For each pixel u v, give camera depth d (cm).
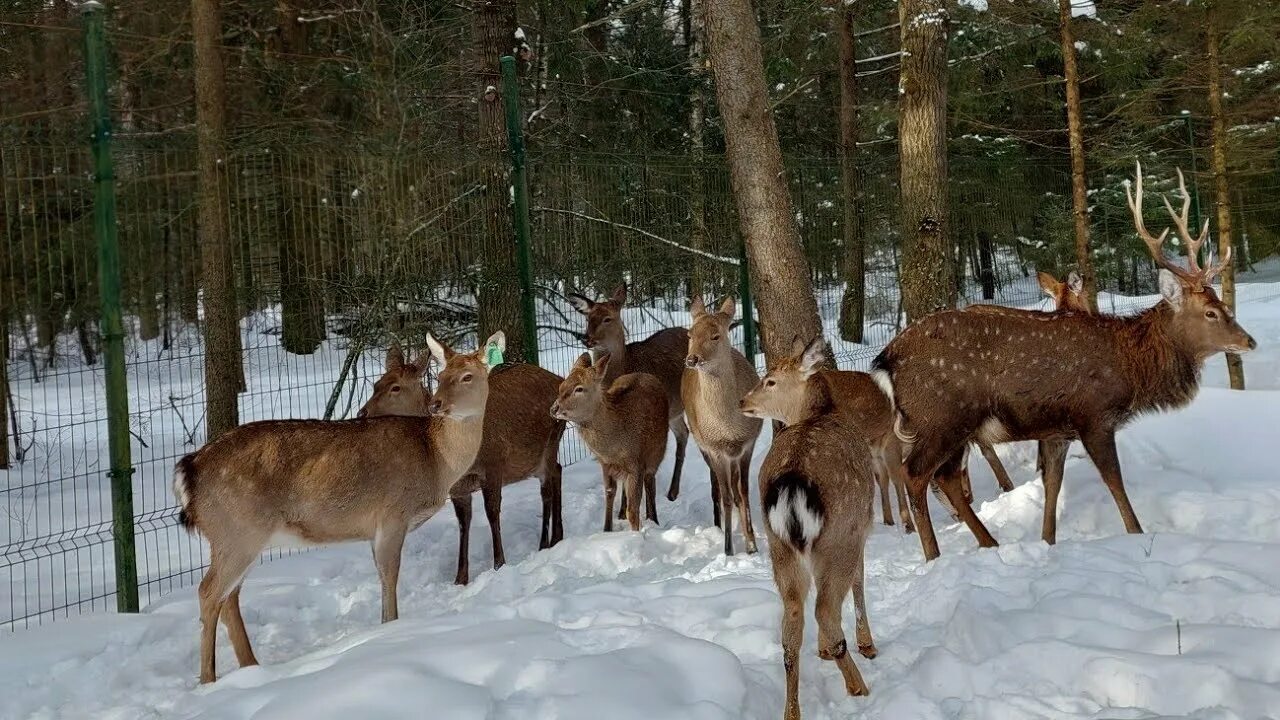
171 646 525
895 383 625
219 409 838
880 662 443
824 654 447
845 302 1342
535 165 980
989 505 705
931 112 953
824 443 433
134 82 1062
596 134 2052
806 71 2016
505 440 697
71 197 701
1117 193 2006
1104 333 613
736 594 499
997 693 391
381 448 546
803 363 591
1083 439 614
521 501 857
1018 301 1658
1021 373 609
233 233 873
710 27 880
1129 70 1873
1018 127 2170
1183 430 800
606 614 477
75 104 948
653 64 2089
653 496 797
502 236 956
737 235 1127
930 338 622
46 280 718
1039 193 1786
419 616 539
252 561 509
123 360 572
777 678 421
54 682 471
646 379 781
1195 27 1357
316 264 880
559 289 1040
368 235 891
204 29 880
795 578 404
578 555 651
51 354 757
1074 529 651
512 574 612
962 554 553
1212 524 608
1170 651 402
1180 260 2039
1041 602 460
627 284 1062
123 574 571
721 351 675
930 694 404
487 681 390
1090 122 2125
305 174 861
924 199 955
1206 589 459
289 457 520
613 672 389
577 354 1193
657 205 1068
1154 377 609
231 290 841
